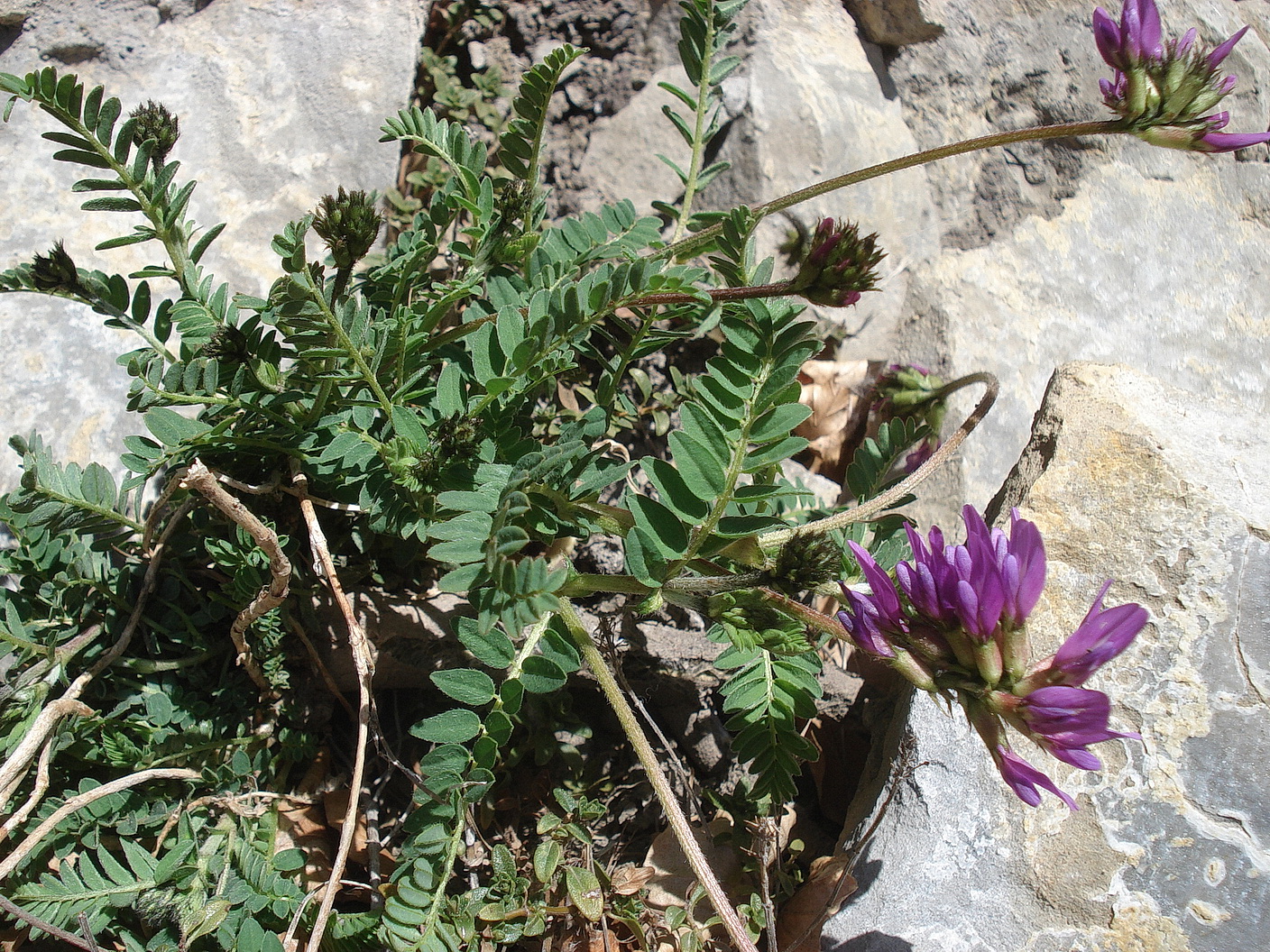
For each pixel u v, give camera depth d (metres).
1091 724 0.16
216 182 0.26
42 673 0.20
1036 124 0.32
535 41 0.31
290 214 0.26
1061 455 0.23
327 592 0.22
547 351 0.19
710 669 0.24
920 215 0.30
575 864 0.21
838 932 0.20
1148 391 0.23
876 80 0.30
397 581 0.23
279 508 0.22
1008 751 0.16
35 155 0.26
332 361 0.20
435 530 0.17
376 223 0.18
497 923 0.19
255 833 0.20
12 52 0.26
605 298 0.19
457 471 0.20
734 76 0.29
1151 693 0.21
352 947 0.19
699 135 0.25
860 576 0.22
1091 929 0.20
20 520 0.20
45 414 0.24
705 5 0.24
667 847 0.22
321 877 0.21
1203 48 0.20
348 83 0.27
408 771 0.20
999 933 0.20
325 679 0.23
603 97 0.30
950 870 0.20
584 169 0.30
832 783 0.24
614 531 0.20
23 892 0.18
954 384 0.26
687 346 0.28
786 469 0.28
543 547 0.22
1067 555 0.22
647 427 0.27
